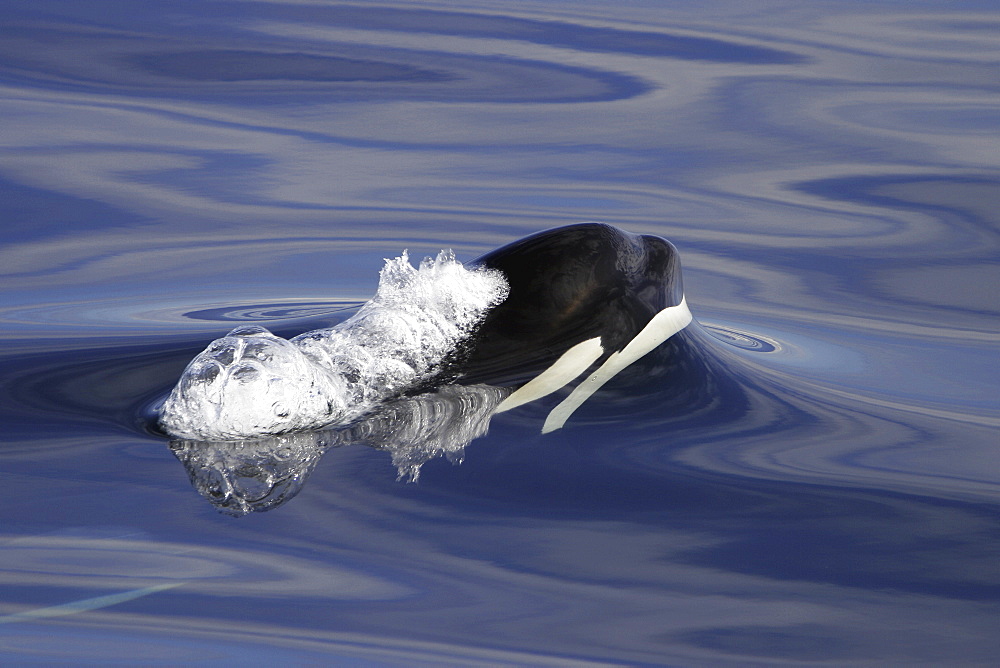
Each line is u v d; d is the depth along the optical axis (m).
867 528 19.11
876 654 15.58
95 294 33.25
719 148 49.12
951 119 52.22
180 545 17.31
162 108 52.06
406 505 18.73
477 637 15.58
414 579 16.88
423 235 39.19
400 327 22.75
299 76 57.06
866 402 25.61
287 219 40.69
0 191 42.06
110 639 15.12
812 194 43.97
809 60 61.22
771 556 18.03
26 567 16.56
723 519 19.11
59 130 48.66
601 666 15.01
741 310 32.94
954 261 37.59
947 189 44.34
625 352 23.64
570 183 44.78
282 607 15.98
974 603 16.94
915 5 74.69
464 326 23.09
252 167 45.81
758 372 26.41
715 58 61.44
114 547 17.19
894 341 30.64
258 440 20.36
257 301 32.72
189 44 61.34
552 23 68.19
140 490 18.75
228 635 15.33
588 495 19.55
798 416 24.05
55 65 57.12
